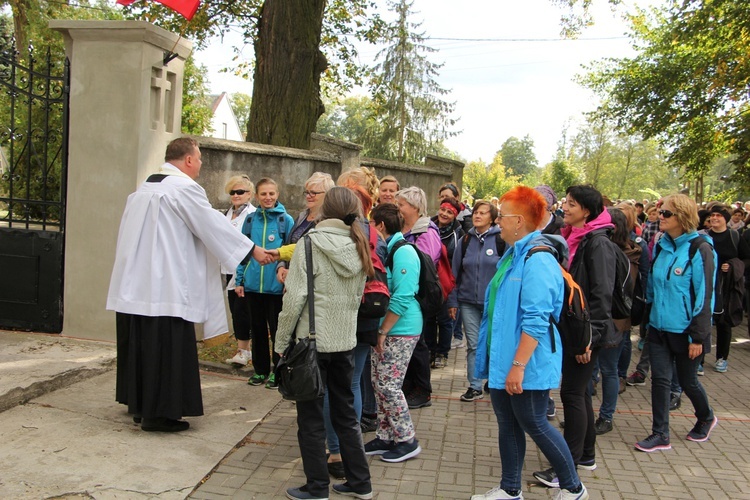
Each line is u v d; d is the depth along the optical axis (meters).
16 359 5.20
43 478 3.50
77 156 5.87
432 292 4.31
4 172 6.26
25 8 19.14
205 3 13.67
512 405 3.33
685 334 4.54
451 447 4.48
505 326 3.31
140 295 4.21
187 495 3.49
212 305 4.50
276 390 5.39
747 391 6.43
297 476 3.82
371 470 4.04
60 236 5.96
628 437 4.90
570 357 3.78
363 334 3.75
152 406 4.21
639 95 21.38
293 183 7.96
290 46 10.04
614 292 4.29
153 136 5.90
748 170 18.02
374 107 17.77
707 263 4.44
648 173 50.47
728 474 4.21
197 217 4.27
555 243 3.44
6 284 6.05
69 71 5.90
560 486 3.46
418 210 5.33
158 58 5.89
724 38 16.53
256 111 10.27
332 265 3.41
